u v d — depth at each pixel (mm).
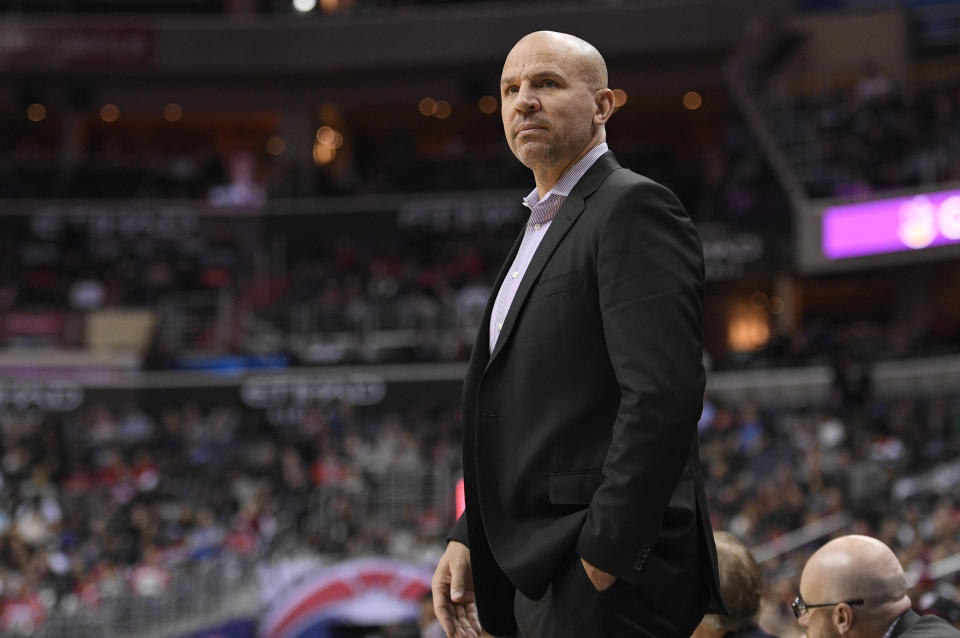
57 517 40375
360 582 32000
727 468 37656
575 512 4977
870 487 32094
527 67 5469
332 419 48281
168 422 49344
